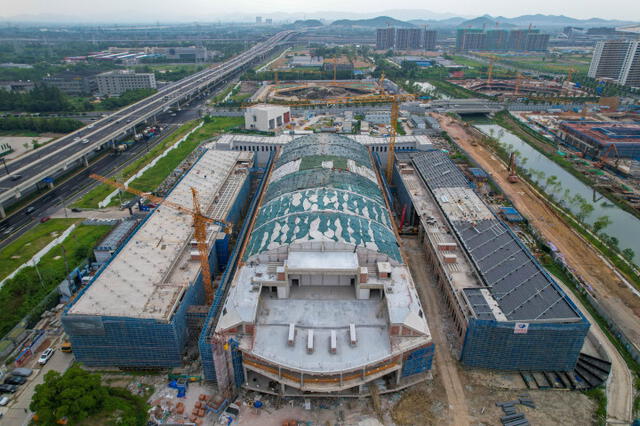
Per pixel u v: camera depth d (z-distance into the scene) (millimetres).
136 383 109188
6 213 199875
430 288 144625
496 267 132000
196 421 98750
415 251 167250
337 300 121875
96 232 180625
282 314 115812
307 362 100375
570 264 160375
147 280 122438
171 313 109188
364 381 101625
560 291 118000
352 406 103312
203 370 107125
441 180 198750
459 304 120062
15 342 119250
